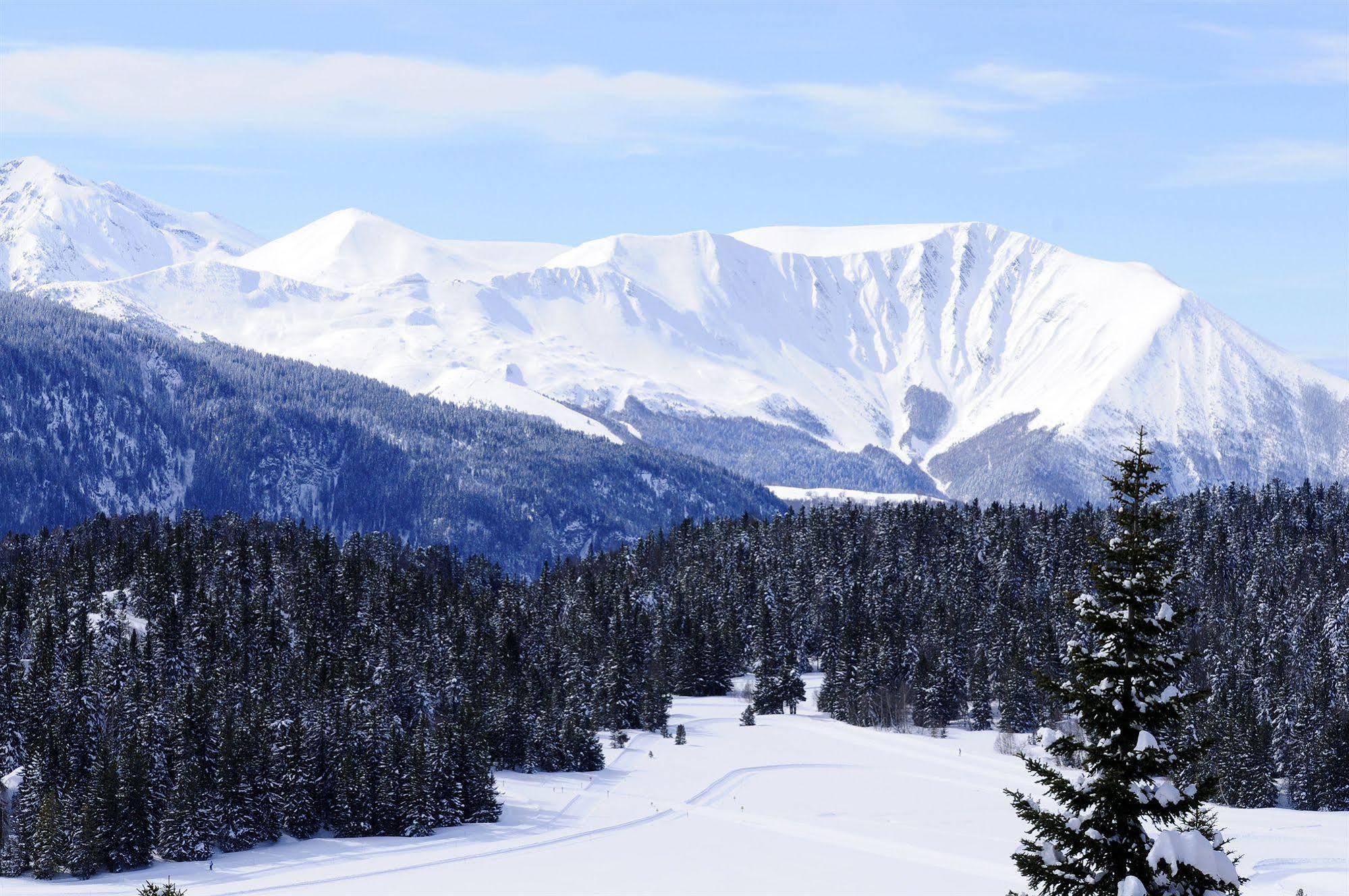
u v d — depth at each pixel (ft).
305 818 528.63
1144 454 106.01
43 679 572.51
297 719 551.18
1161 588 102.99
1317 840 448.24
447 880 453.17
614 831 532.32
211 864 481.46
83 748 539.70
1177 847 93.71
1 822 481.87
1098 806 101.40
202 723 542.98
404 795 534.78
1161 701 101.35
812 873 453.17
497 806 559.38
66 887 447.42
